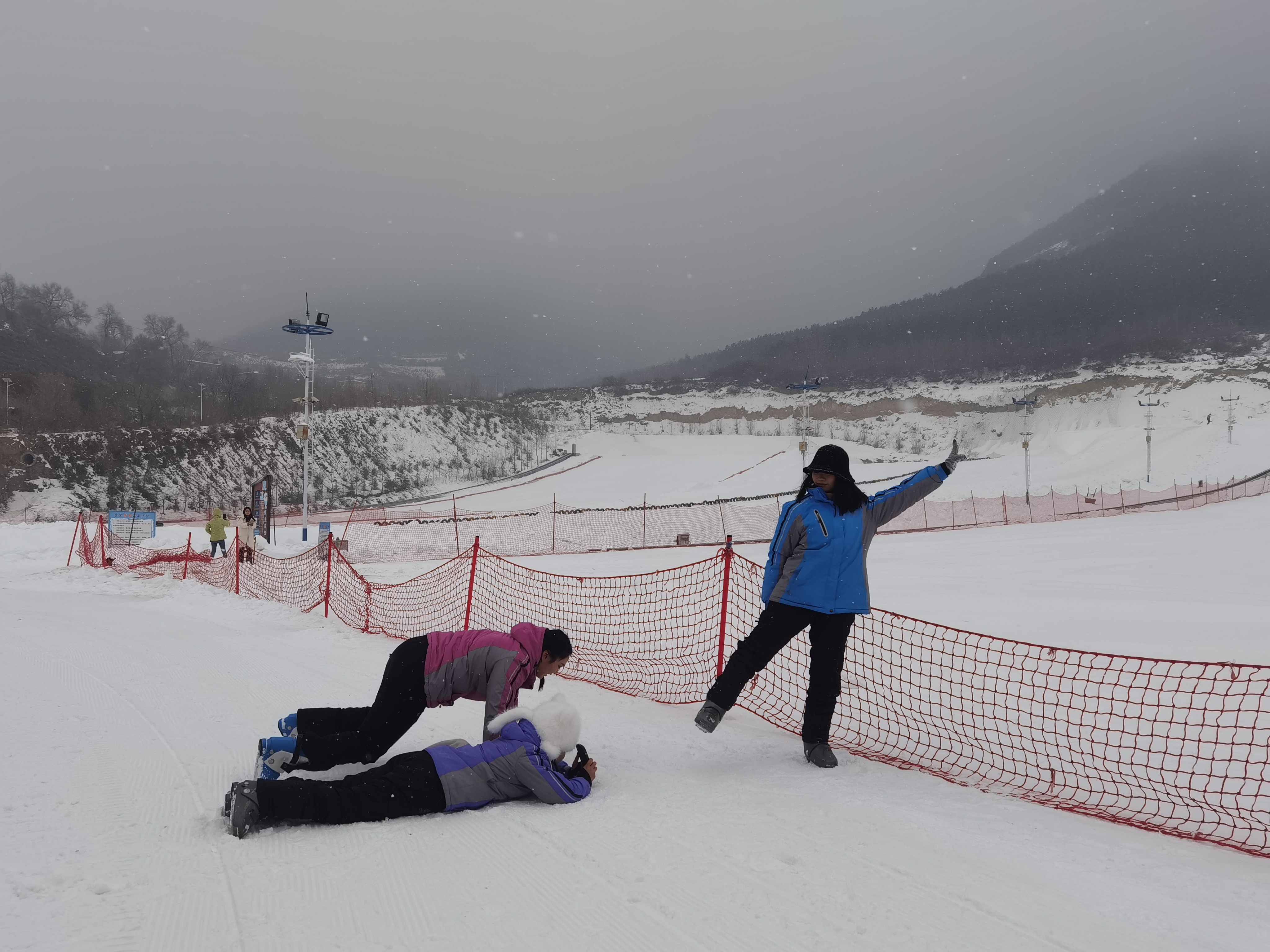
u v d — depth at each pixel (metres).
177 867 3.06
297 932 2.54
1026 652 8.05
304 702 5.98
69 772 4.22
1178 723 5.61
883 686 6.79
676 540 33.28
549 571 20.91
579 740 5.17
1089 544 23.84
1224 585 14.71
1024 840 3.50
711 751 4.99
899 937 2.57
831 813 3.79
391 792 3.64
